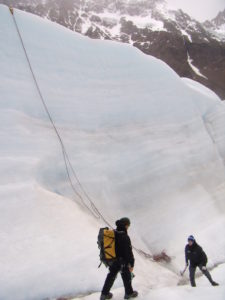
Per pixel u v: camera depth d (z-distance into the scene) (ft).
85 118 43.88
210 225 43.96
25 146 35.73
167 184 45.70
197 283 31.94
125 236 19.81
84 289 24.59
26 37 43.62
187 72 345.10
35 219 29.35
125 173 43.39
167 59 364.38
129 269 20.11
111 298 21.52
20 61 41.63
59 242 27.76
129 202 41.88
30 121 38.55
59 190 36.47
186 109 54.80
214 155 55.11
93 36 427.33
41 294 23.73
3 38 41.70
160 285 27.81
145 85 51.55
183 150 50.31
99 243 20.15
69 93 44.01
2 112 36.68
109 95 47.55
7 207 29.48
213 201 47.80
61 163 38.14
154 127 49.39
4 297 23.03
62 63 45.32
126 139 45.78
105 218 37.63
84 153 41.01
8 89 38.68
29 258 25.73
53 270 25.25
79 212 33.40
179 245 39.96
